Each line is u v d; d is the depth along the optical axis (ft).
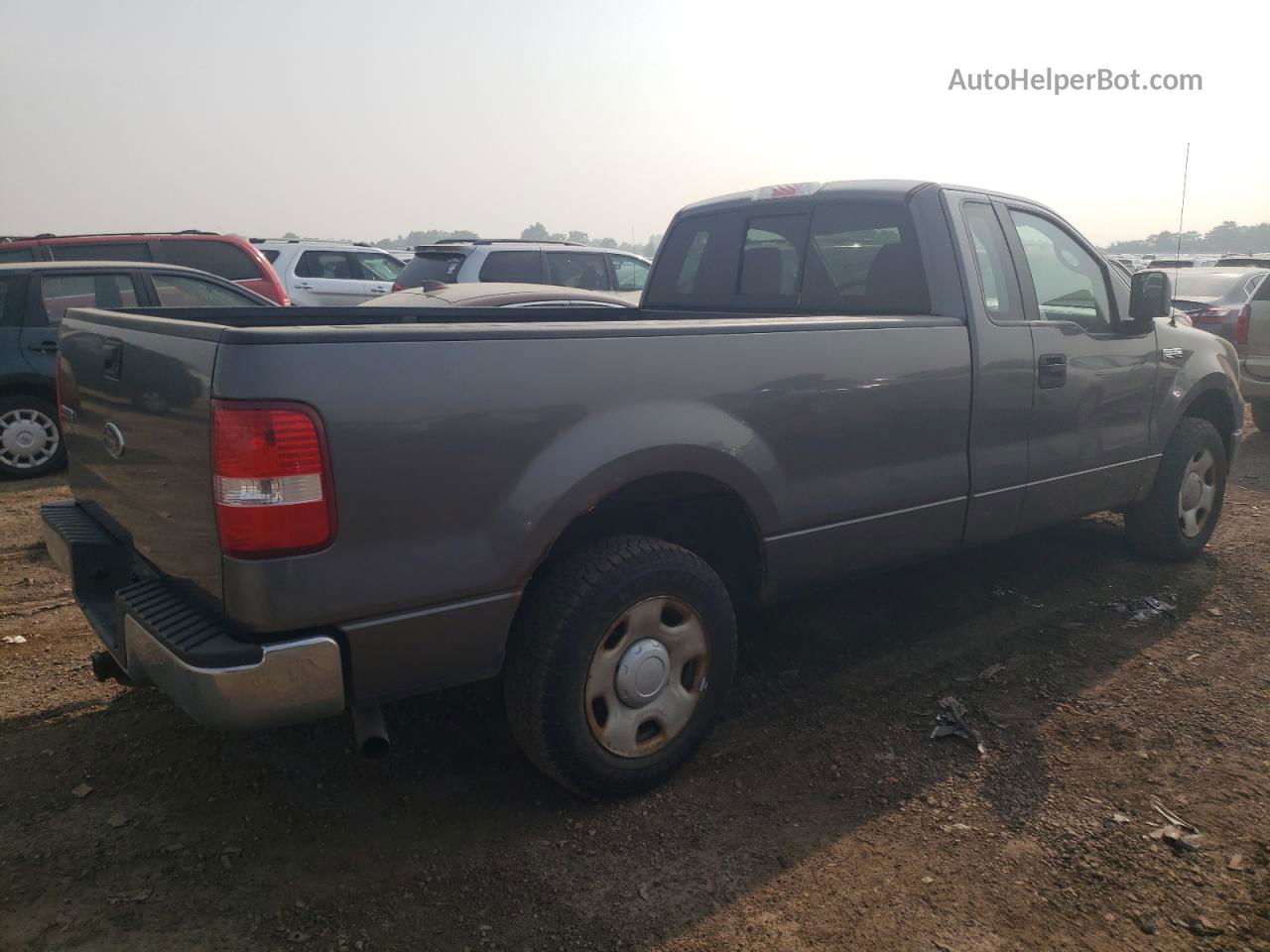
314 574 7.95
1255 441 29.91
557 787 10.48
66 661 13.43
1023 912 8.46
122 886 8.80
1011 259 13.99
